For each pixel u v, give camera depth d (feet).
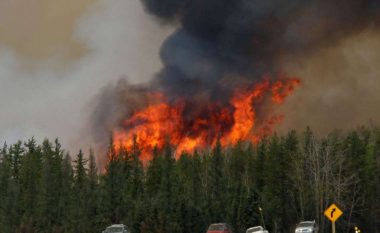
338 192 527.81
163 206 480.64
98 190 534.37
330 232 533.14
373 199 564.30
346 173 566.77
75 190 549.13
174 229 469.98
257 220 517.14
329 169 544.62
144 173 617.21
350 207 552.00
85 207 507.30
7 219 527.40
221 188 567.59
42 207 524.52
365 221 561.43
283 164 561.84
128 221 483.10
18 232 507.30
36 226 512.63
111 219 504.02
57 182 552.41
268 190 552.82
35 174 565.94
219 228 382.63
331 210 232.73
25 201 542.57
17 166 639.76
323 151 570.87
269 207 522.47
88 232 496.23
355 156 572.92
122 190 526.16
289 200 559.79
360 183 564.71
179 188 546.67
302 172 557.74
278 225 521.24
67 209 522.47
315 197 544.21
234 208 514.68
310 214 546.26
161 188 529.45
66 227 497.87
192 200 520.83
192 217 495.82
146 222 472.44
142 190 566.77
